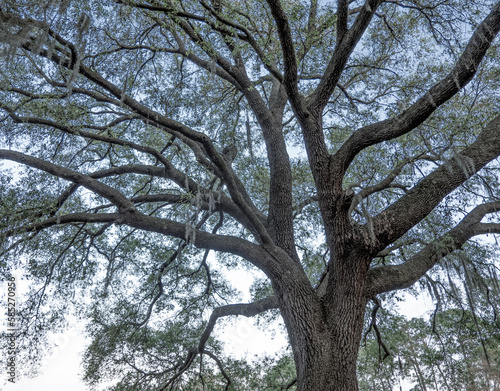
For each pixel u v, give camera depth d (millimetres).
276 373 10984
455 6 8328
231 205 8320
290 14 7402
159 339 10508
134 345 10188
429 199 6672
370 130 6836
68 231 9664
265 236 6895
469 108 8234
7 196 7582
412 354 11359
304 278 6852
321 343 6199
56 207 7562
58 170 6793
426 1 8734
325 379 5941
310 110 7387
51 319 8906
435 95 6254
